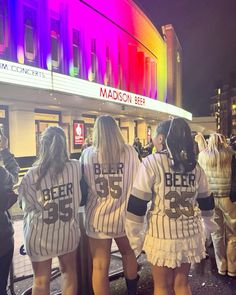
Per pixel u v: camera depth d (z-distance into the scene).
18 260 4.23
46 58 16.03
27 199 2.48
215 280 3.58
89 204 2.76
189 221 2.24
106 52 23.06
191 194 2.27
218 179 3.64
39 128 18.47
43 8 15.79
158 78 35.78
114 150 2.69
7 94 14.10
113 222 2.69
